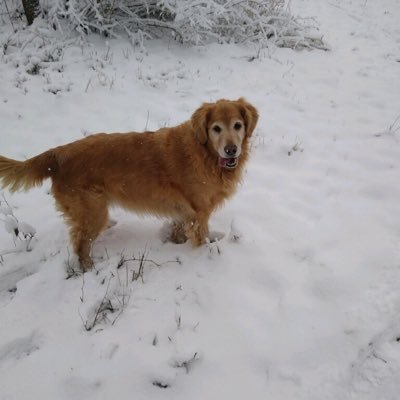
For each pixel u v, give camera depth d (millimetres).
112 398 1112
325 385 1125
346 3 5801
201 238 1691
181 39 3717
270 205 1890
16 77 2959
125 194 1596
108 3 3559
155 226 1855
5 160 1482
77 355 1227
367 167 2168
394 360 1167
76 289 1470
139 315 1360
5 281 1531
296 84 3219
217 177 1588
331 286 1418
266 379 1151
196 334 1287
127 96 2881
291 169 2211
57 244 1681
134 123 2574
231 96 2977
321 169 2180
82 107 2723
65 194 1524
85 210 1537
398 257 1521
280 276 1487
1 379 1160
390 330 1255
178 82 3125
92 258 1662
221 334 1287
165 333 1295
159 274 1541
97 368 1183
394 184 1985
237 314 1354
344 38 4363
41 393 1124
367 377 1137
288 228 1739
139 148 1563
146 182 1577
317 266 1515
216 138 1498
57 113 2648
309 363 1185
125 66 3262
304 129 2590
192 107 2797
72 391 1130
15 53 3215
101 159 1527
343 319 1302
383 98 2967
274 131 2562
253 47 3822
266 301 1399
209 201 1642
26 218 1820
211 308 1386
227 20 3738
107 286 1466
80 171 1515
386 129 2533
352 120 2688
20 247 1655
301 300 1383
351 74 3400
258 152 2354
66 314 1367
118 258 1612
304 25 4258
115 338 1274
